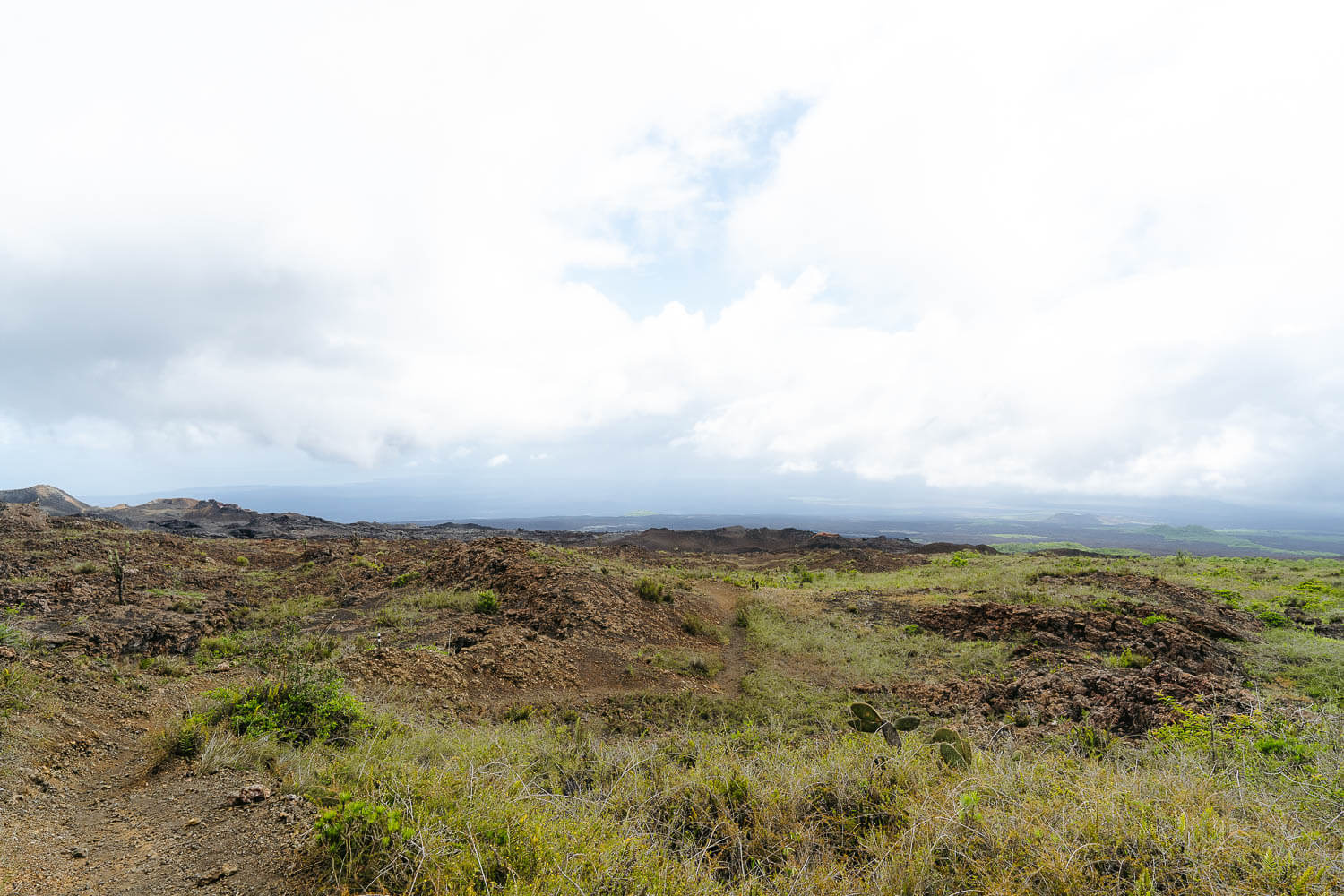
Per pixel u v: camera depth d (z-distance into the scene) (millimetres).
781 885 4348
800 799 5605
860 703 7742
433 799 4809
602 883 3998
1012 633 17344
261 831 4609
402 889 3826
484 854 4129
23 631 10367
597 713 12086
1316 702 9711
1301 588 22047
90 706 7371
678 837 5195
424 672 12492
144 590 17797
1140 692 10422
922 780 5660
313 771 5867
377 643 14477
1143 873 3943
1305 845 4379
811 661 16609
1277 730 7852
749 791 5777
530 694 12820
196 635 13461
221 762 5980
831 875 4363
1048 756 7062
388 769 5582
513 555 23594
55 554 20734
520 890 3676
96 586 16984
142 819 4859
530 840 4395
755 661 16688
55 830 4605
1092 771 5770
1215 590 21578
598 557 33000
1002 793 5277
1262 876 3854
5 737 5832
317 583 22703
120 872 4043
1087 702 10859
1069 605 19266
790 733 10312
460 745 7637
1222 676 11938
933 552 57469
